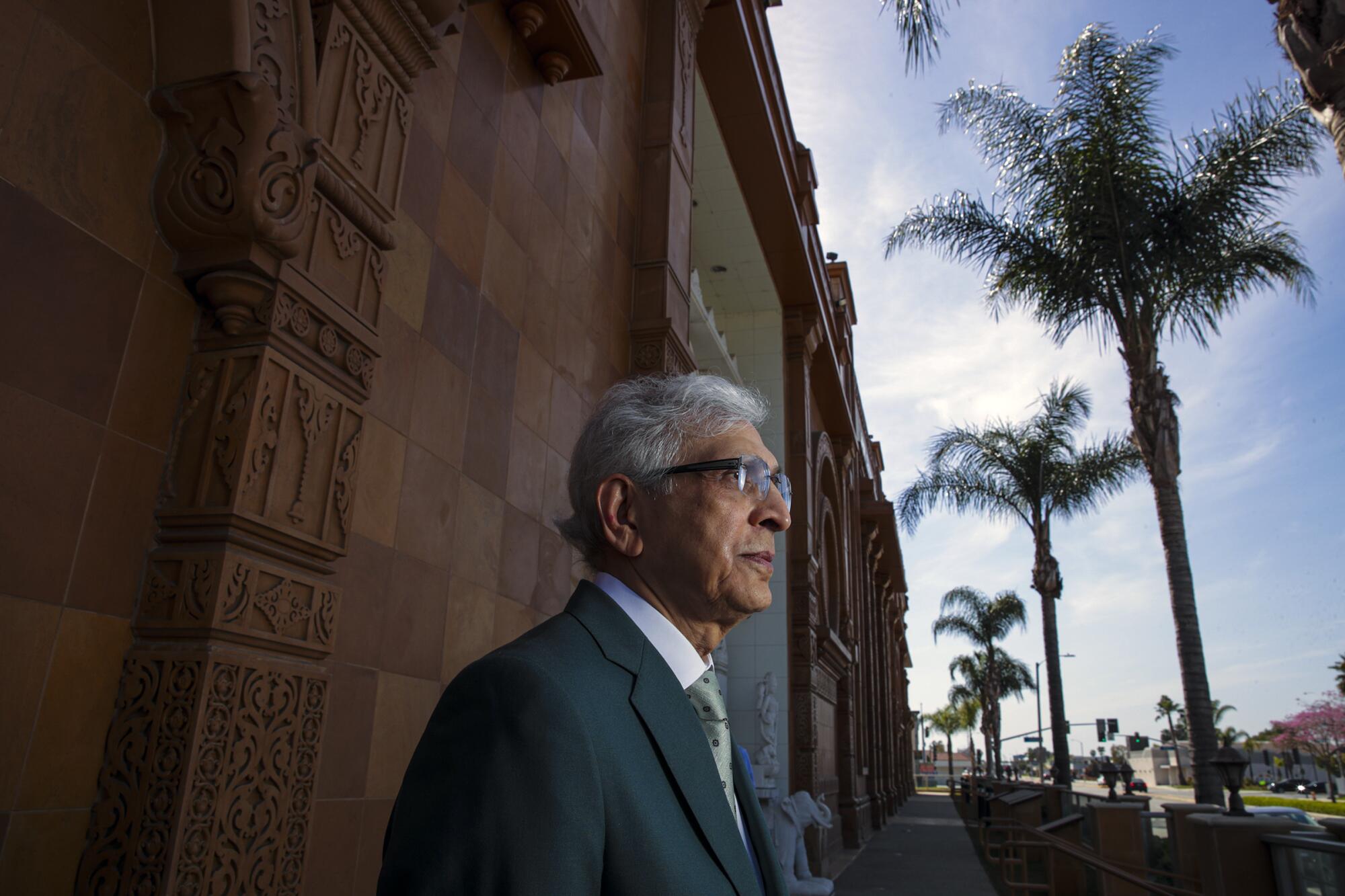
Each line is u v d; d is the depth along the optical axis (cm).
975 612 4088
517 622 447
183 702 208
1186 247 1148
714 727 132
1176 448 1202
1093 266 1198
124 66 229
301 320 255
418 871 91
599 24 655
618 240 666
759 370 1538
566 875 89
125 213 226
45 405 199
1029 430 2094
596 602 127
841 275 2228
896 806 3638
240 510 224
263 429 236
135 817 199
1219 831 564
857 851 1788
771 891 130
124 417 220
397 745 331
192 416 236
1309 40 640
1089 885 978
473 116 448
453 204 418
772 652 1345
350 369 280
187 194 232
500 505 439
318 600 260
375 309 301
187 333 243
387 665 329
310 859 275
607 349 616
